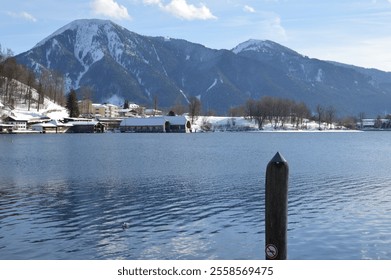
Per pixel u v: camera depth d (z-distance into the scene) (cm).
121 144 14088
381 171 6794
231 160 8531
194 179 5731
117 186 5131
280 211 1568
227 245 2850
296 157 9500
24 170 6731
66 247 2823
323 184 5391
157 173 6391
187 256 2641
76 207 3962
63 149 11581
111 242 2919
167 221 3459
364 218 3544
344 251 2728
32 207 3959
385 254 2670
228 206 4012
